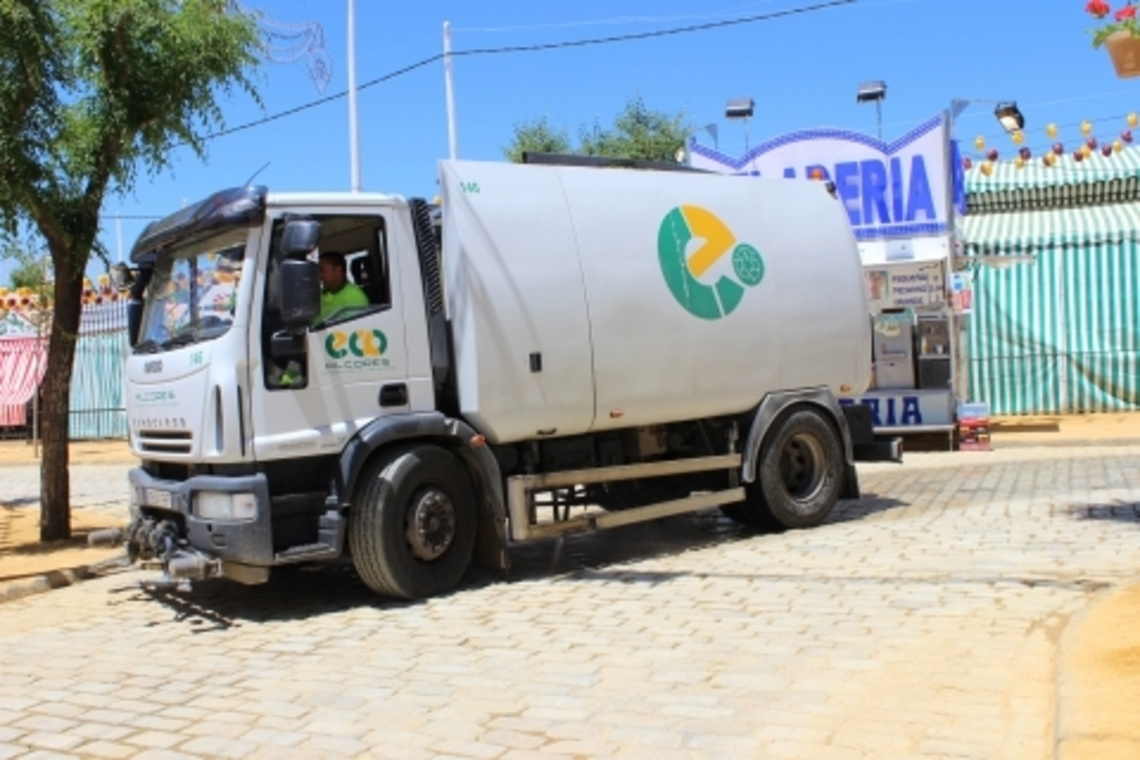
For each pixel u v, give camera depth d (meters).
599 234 8.74
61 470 11.23
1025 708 4.86
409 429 7.73
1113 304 19.22
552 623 6.95
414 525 7.73
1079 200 21.00
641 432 9.48
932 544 8.79
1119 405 19.22
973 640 5.95
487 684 5.72
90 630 7.71
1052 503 10.63
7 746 5.25
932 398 15.78
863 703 5.06
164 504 7.95
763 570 8.19
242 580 7.36
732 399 9.51
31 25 9.13
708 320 9.28
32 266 15.88
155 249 8.38
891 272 16.88
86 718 5.62
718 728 4.86
